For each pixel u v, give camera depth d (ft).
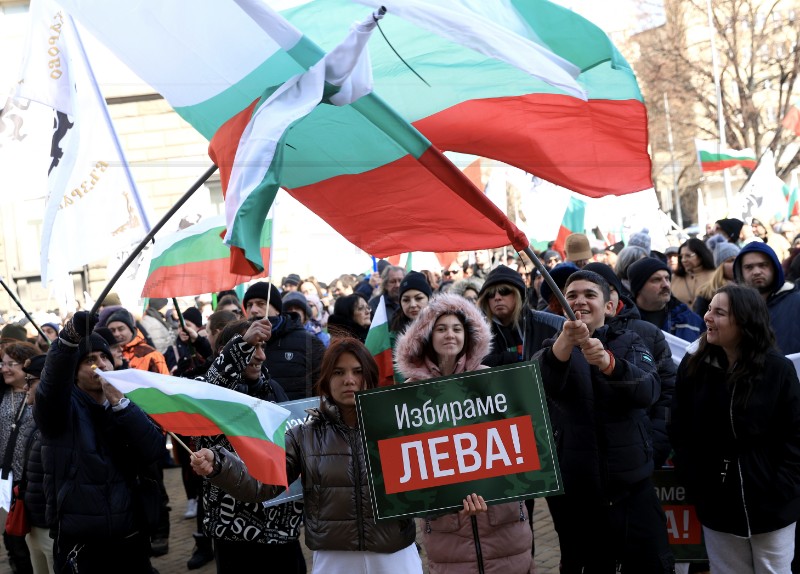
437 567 13.20
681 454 15.03
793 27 116.06
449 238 13.78
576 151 13.82
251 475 11.47
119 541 15.83
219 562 15.25
